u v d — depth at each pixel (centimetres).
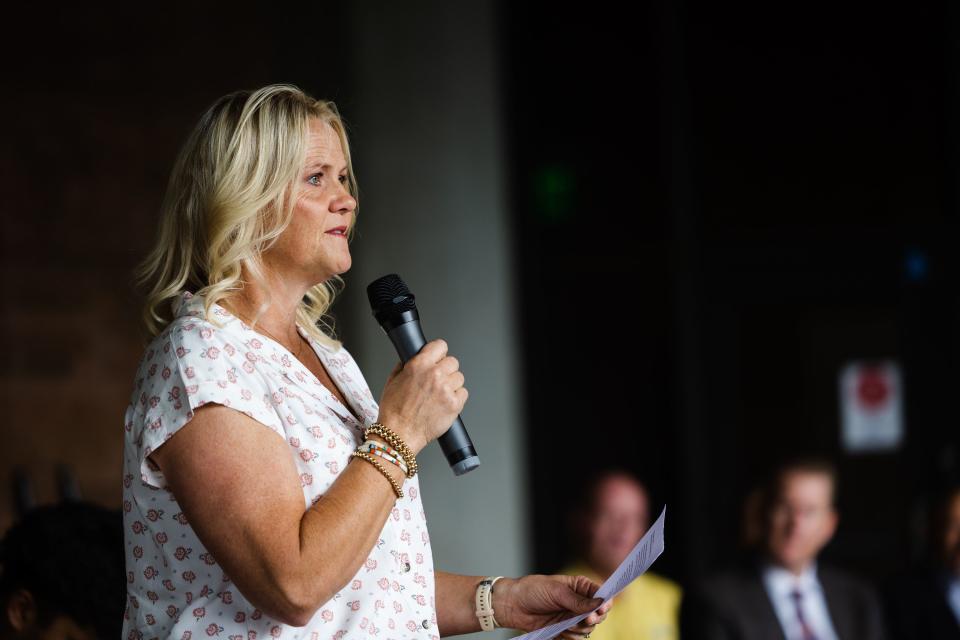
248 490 451
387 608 486
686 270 1817
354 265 1666
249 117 494
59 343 1434
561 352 1830
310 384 495
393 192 1711
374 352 1647
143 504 478
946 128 1786
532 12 1867
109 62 1495
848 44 1823
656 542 523
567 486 1811
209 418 460
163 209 512
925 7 1800
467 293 1739
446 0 1744
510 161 1839
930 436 1772
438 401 486
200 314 484
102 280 1467
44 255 1434
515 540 1742
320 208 503
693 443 1798
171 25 1537
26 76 1441
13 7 1438
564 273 1844
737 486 1803
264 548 442
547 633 521
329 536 449
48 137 1448
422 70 1731
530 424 1808
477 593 571
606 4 1872
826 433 1800
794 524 1318
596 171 1853
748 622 1300
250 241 492
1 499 1381
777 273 1817
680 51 1848
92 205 1468
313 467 476
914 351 1780
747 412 1814
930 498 1450
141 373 487
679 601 1344
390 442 476
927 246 1783
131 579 485
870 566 1772
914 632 1394
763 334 1819
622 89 1859
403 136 1720
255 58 1600
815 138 1827
